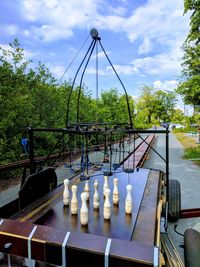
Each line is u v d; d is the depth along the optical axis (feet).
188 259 7.16
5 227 5.29
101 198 8.11
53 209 7.25
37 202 7.88
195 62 36.88
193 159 35.37
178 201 12.64
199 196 17.42
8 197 16.85
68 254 4.63
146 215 6.84
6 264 5.16
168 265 8.06
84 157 9.90
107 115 56.29
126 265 4.22
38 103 29.53
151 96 206.90
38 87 29.45
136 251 4.33
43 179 9.75
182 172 26.09
